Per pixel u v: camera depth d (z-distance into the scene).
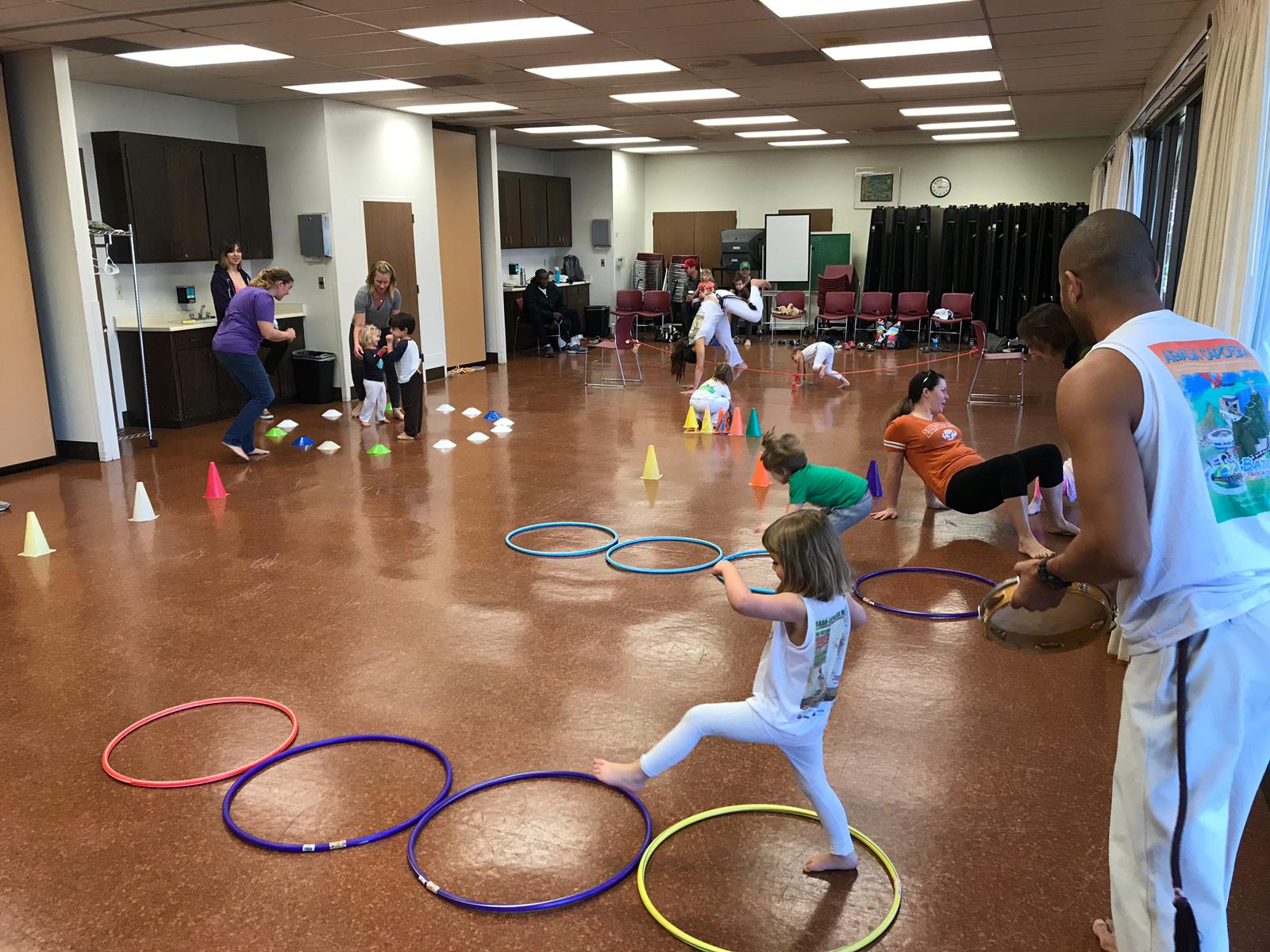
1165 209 9.16
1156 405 1.65
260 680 3.72
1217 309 4.40
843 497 4.77
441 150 12.28
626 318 11.84
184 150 9.18
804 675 2.32
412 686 3.65
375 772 3.05
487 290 13.69
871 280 16.31
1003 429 8.46
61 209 7.33
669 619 4.29
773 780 3.00
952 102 10.92
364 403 9.03
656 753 2.55
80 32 6.61
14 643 4.10
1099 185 13.74
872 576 4.81
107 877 2.55
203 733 3.31
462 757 3.14
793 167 17.16
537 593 4.61
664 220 18.17
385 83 9.23
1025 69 8.81
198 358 9.14
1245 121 4.22
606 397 10.75
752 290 13.50
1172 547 1.67
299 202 10.36
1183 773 1.68
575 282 16.72
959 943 2.26
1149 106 8.73
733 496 6.42
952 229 15.66
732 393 10.88
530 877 2.53
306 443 8.07
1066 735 3.26
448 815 2.80
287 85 9.17
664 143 15.60
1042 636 2.09
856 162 16.78
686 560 5.09
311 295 10.52
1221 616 1.65
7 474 7.28
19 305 7.30
